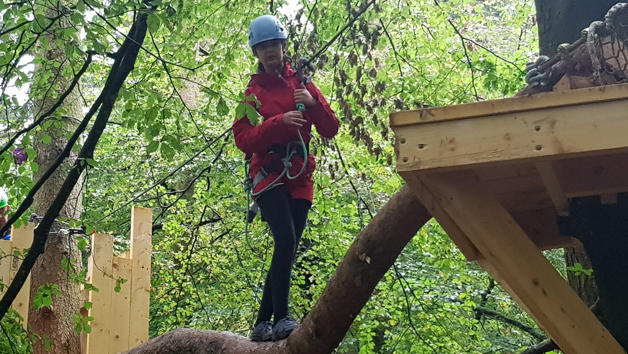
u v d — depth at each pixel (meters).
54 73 4.35
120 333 4.92
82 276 4.15
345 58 5.28
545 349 4.37
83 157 3.71
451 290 8.25
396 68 5.93
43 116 3.71
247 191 2.84
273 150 2.71
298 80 2.87
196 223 8.55
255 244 8.94
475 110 1.80
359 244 2.32
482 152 1.78
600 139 1.68
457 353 7.82
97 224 4.16
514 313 9.38
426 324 7.62
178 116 3.49
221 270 9.28
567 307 1.88
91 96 9.55
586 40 2.02
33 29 3.46
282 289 2.61
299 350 2.43
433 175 1.96
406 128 1.87
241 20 5.54
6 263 4.60
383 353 9.29
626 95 1.69
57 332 6.41
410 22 5.99
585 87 1.90
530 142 1.74
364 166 6.22
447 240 6.60
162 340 2.93
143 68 4.82
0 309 3.71
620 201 2.23
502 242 1.92
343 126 5.74
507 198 2.46
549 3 3.13
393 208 2.27
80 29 3.63
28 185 3.94
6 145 3.68
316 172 6.13
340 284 2.33
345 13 5.22
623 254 2.20
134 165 9.63
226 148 6.77
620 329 2.21
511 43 9.02
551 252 9.23
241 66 5.51
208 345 2.77
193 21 5.29
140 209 5.27
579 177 2.17
